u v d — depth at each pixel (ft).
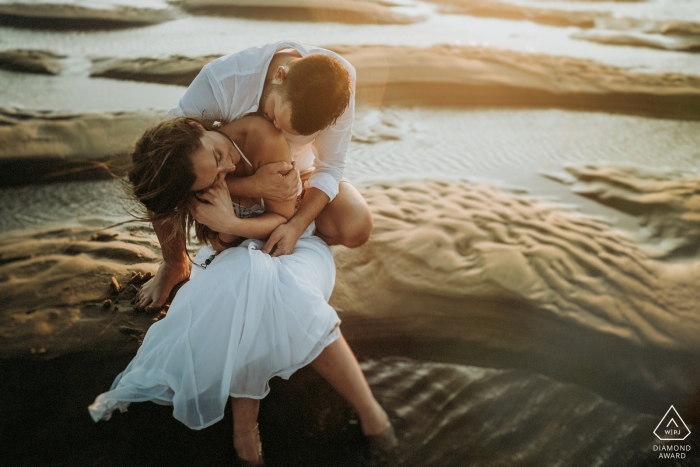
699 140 16.76
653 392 7.34
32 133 13.03
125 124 14.17
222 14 32.12
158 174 5.65
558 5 43.88
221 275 5.90
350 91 6.14
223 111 6.57
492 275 9.14
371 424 6.34
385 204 11.23
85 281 8.41
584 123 17.89
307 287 6.07
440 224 10.46
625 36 31.22
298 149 7.29
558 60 23.39
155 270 8.80
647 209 11.75
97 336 7.44
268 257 6.18
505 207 11.37
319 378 7.28
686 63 25.73
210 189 6.05
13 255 8.95
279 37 27.40
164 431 6.38
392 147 14.99
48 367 6.97
